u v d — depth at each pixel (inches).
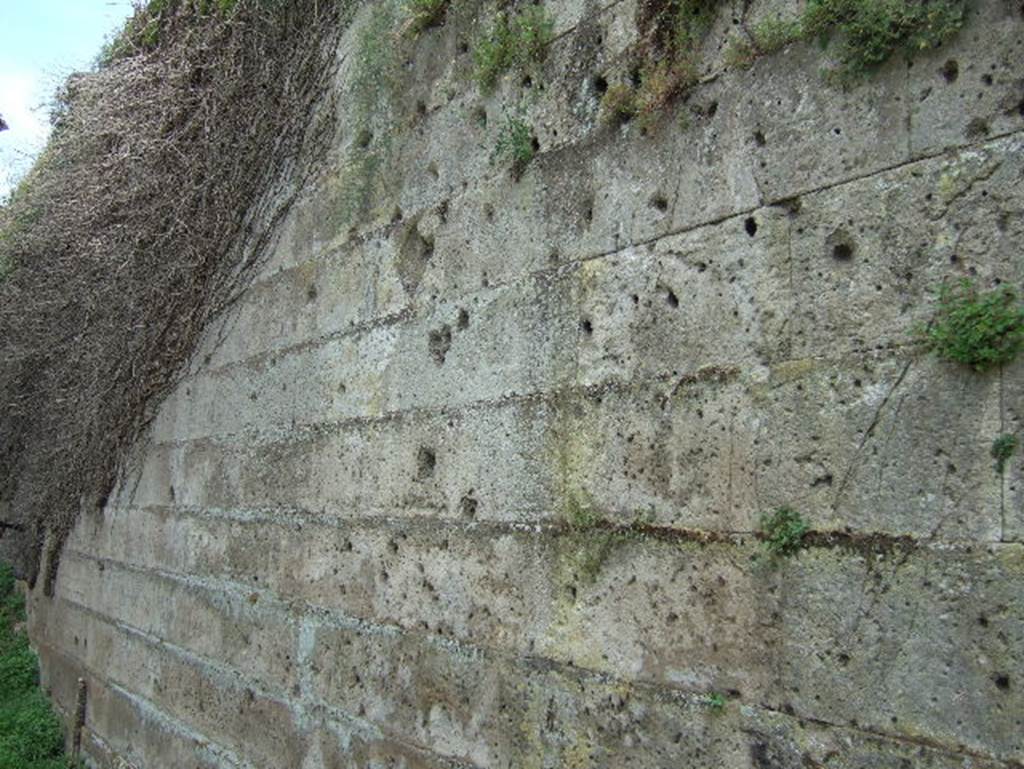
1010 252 91.1
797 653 102.7
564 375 133.8
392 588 160.7
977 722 88.8
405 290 168.7
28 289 335.0
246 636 201.3
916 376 96.2
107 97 277.0
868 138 102.5
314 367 191.5
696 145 119.9
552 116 142.2
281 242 210.5
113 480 285.7
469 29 163.2
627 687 119.3
